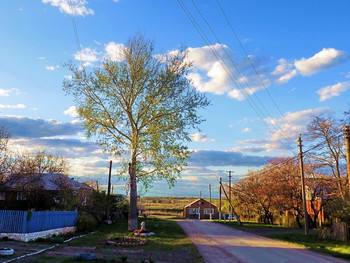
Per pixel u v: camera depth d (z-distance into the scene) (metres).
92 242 20.95
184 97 29.22
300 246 22.44
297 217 43.91
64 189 36.84
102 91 29.31
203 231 35.44
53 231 24.17
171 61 29.47
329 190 39.31
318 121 34.69
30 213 20.91
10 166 31.62
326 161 35.47
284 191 43.88
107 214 42.09
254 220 70.94
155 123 29.14
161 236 27.02
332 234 26.45
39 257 14.23
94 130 29.62
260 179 53.59
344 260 16.44
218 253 17.91
